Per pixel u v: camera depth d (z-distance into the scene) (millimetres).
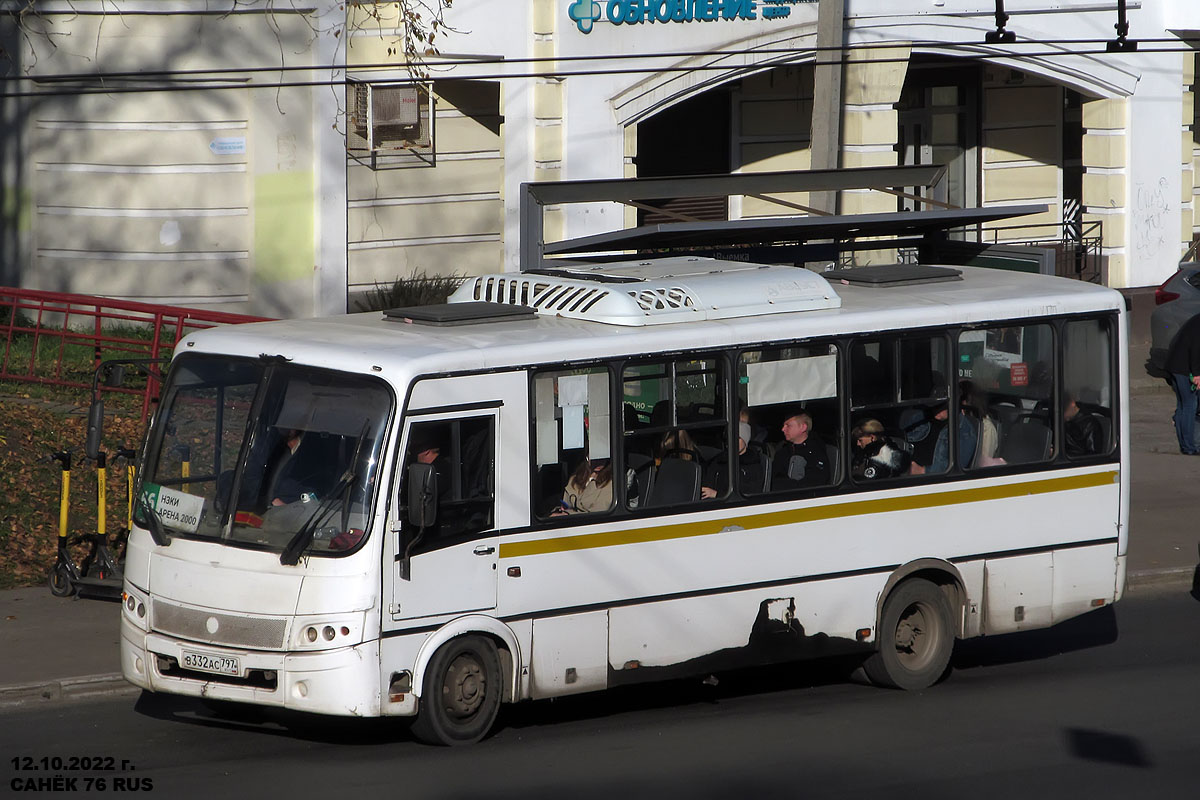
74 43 67750
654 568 32031
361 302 73875
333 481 29156
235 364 30734
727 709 34500
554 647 31047
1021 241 95062
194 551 29906
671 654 32375
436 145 75688
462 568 29828
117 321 69312
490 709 30812
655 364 32062
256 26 68375
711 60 76875
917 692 35906
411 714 29438
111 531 45000
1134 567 46938
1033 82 95438
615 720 33375
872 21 78625
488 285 35406
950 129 94812
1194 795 28500
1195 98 97625
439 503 29516
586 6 73500
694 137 86938
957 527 35688
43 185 69312
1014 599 36531
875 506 34594
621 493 31672
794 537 33656
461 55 72375
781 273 35000
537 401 30734
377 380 29234
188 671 29953
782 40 78188
